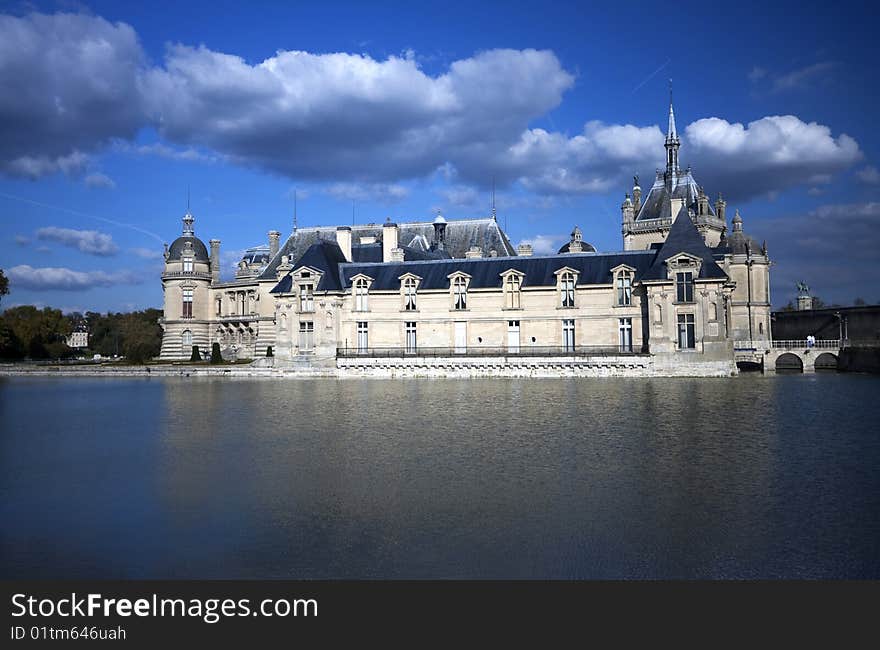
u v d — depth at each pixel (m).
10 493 24.56
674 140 124.06
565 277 85.44
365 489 24.20
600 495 22.94
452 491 23.73
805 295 138.12
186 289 126.25
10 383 83.50
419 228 115.50
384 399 55.62
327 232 119.12
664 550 17.81
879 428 36.25
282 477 26.31
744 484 24.16
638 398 52.91
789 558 17.17
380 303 91.12
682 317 78.19
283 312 92.88
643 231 122.69
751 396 53.44
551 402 51.00
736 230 107.12
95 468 28.70
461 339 88.94
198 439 35.81
